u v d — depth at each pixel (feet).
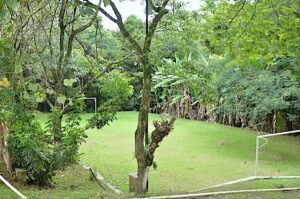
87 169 21.47
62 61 19.70
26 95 10.70
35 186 16.28
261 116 40.70
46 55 20.38
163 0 16.37
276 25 19.63
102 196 13.91
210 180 21.12
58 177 18.94
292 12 18.90
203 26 20.71
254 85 33.71
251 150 31.27
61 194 14.51
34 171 16.11
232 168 24.47
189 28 20.06
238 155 29.30
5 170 17.39
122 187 18.58
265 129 42.32
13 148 16.20
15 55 14.37
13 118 15.56
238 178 21.34
